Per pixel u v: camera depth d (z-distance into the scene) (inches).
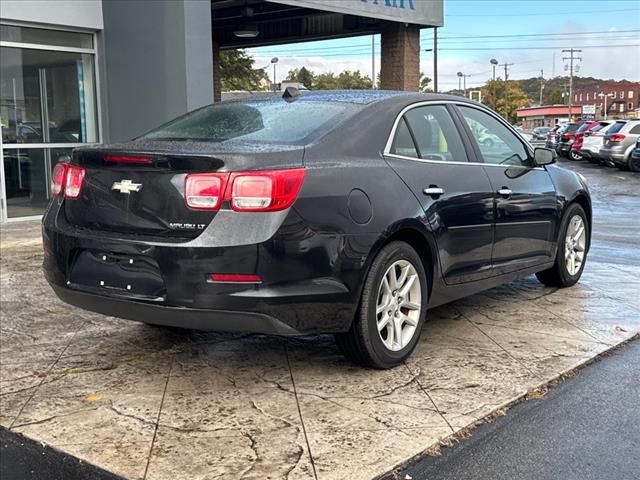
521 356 184.4
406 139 185.0
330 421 146.3
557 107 4205.2
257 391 163.0
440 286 188.7
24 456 134.6
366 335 166.2
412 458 131.2
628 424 146.2
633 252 346.9
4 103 393.1
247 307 147.0
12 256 315.3
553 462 130.6
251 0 502.0
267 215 147.1
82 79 423.5
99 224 161.9
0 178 394.3
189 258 146.6
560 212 242.2
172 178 151.4
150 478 124.9
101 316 226.4
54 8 395.5
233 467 128.0
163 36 379.6
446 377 169.8
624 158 977.5
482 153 210.1
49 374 176.1
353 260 158.9
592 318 219.9
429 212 179.6
